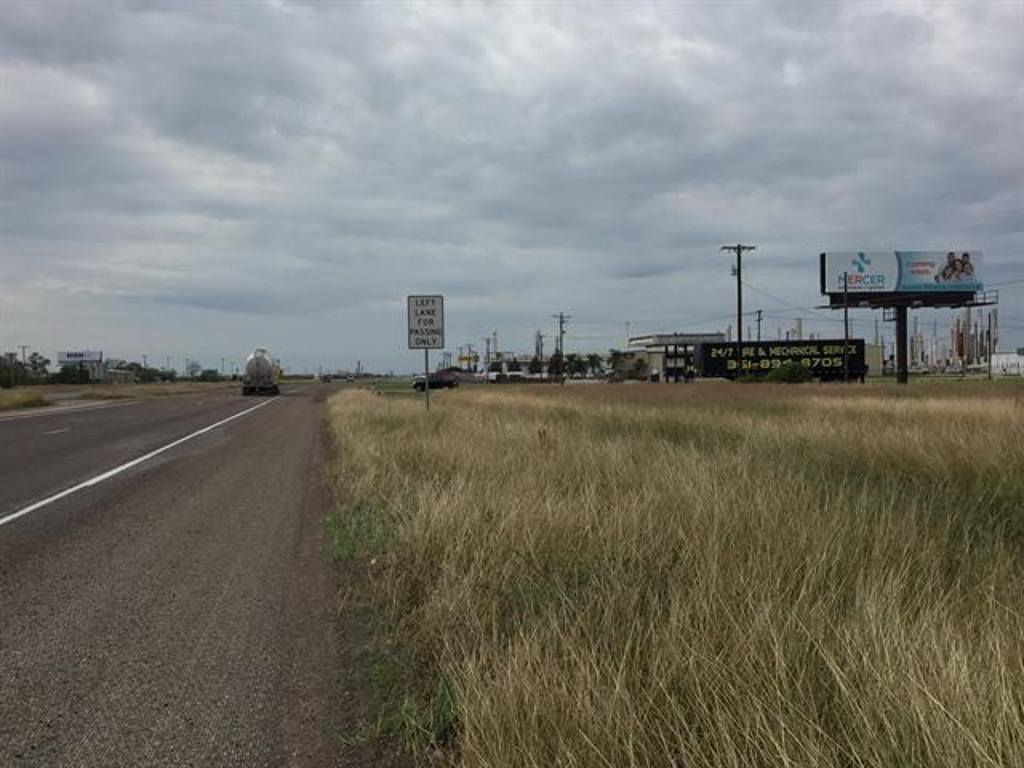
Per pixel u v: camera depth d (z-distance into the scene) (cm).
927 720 302
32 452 1922
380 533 798
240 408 4350
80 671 484
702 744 317
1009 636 397
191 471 1508
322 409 4047
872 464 1045
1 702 440
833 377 8681
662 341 15325
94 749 386
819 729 303
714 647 390
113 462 1678
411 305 2353
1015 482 858
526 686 354
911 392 3231
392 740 388
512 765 320
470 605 513
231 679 468
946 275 7431
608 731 323
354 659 491
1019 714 312
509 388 5591
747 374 8588
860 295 7425
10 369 10494
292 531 910
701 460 1034
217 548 823
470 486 862
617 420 1931
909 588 488
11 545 846
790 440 1312
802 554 545
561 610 473
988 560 568
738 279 7106
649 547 602
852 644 374
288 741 391
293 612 594
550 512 693
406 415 2334
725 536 594
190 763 372
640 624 429
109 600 633
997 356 12925
